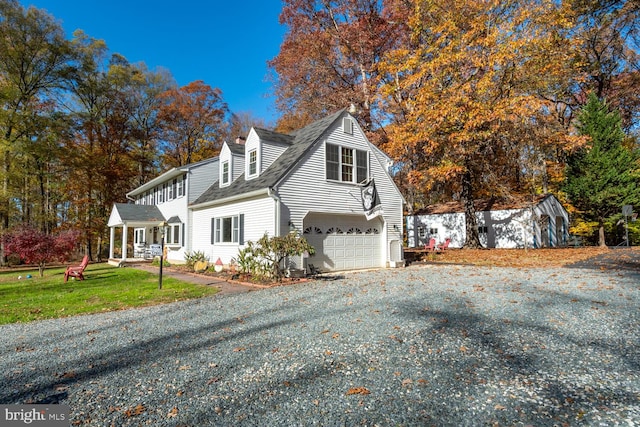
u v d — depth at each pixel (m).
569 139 17.00
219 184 17.05
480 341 4.50
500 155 19.56
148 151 32.62
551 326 5.10
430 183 18.58
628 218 20.95
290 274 11.28
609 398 2.99
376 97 21.48
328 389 3.28
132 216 20.11
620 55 22.62
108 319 6.52
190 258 16.05
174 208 19.61
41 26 23.73
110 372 3.88
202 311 6.91
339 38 23.62
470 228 20.38
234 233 14.02
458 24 17.47
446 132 17.47
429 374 3.55
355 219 14.42
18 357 4.48
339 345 4.48
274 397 3.15
